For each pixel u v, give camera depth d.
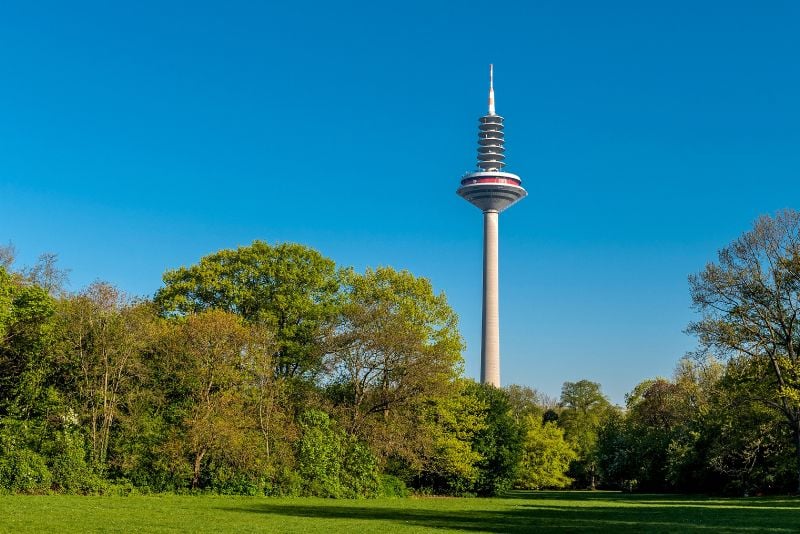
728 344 61.41
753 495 78.69
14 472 53.59
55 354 58.44
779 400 63.28
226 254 77.69
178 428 60.69
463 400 77.88
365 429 68.75
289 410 67.62
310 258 78.44
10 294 55.59
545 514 51.00
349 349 69.31
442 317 75.06
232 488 61.19
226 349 62.16
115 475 58.69
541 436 124.50
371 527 38.28
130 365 60.19
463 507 57.81
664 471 101.50
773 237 61.47
